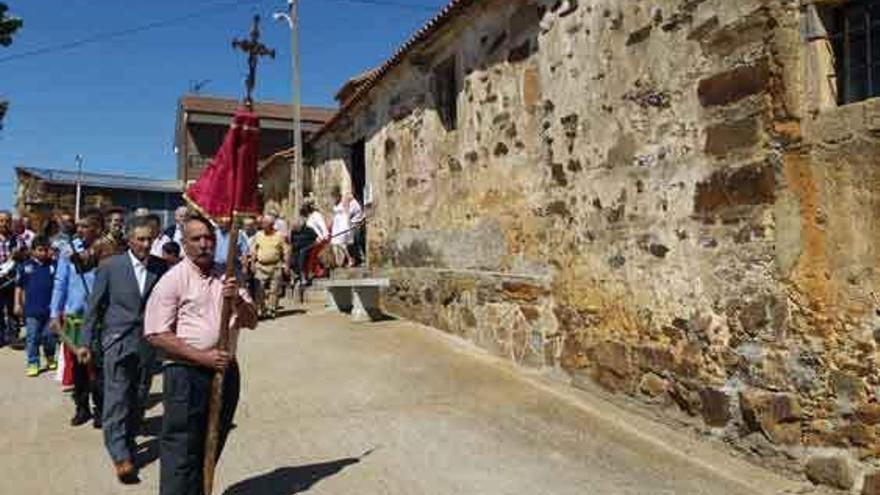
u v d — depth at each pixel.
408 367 7.89
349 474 4.97
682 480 4.72
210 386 4.12
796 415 4.60
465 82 9.10
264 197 26.28
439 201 9.96
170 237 9.12
